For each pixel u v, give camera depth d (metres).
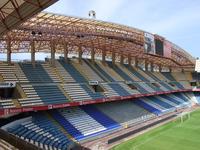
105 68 67.75
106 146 38.50
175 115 65.50
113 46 60.84
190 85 97.81
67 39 49.75
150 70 91.00
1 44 50.09
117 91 58.91
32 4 19.19
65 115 44.88
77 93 48.50
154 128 51.12
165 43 64.81
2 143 18.84
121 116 54.44
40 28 39.53
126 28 50.00
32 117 39.69
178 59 85.19
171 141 42.12
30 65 49.19
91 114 49.44
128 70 76.38
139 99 69.50
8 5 21.11
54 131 38.69
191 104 87.38
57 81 49.12
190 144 40.59
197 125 53.94
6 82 40.97
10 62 46.59
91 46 60.44
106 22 43.69
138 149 37.81
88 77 57.50
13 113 37.22
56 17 37.41
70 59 60.84
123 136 44.12
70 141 37.62
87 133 42.62
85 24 43.31
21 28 37.62
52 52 53.09
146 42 57.00
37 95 41.97
